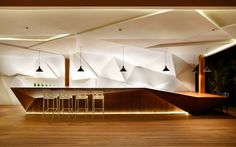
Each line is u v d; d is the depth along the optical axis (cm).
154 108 845
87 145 461
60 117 773
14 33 683
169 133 556
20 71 1130
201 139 504
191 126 634
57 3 436
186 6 438
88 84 1119
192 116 795
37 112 855
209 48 877
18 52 994
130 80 1099
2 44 826
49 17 534
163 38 740
